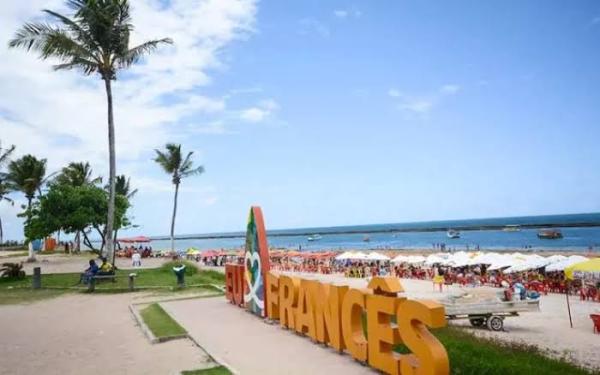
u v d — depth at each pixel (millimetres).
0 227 72375
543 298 27672
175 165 58344
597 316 17297
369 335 8891
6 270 27234
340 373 8609
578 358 12883
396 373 8133
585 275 34406
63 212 32156
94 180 58250
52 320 14992
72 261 42094
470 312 17562
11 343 11836
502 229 151750
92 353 10617
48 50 25344
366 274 45344
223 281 25625
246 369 8883
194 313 15234
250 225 15375
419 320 7566
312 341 11156
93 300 19156
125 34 27219
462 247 90062
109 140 27969
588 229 130875
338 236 186250
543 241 96312
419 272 41625
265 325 13109
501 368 8375
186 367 9148
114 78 27891
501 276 35094
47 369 9422
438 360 7320
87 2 25797
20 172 50438
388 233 192375
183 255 66875
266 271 14164
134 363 9641
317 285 10852
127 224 36125
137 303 17812
